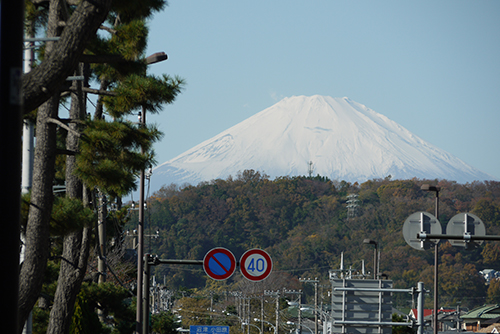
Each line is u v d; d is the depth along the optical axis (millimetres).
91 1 25484
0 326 11211
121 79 33938
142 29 29641
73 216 31875
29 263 28547
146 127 32938
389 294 42906
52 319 38594
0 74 11523
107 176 30938
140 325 45281
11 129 11531
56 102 30172
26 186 33500
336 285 43406
